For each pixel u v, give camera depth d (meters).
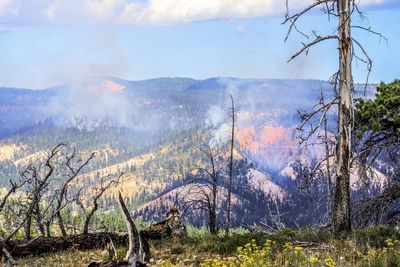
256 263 10.78
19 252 17.52
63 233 20.39
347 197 16.72
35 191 20.12
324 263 10.43
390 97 21.17
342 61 16.23
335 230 16.75
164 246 17.50
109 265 8.53
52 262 15.54
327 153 19.84
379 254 11.34
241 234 17.64
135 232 8.73
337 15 16.19
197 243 17.38
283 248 14.09
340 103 16.53
